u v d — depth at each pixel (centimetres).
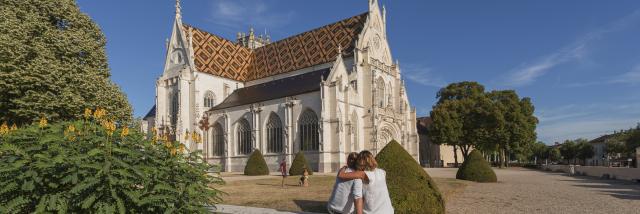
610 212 1752
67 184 934
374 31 7500
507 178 4338
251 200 2155
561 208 1870
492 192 2603
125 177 927
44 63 3069
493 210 1802
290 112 6306
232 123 7038
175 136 7125
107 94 3475
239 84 8362
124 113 3616
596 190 2794
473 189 2819
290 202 2048
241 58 8819
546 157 16875
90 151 916
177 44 7956
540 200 2170
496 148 7981
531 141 8069
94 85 3359
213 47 8319
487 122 7744
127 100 3772
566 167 6047
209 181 1123
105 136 1003
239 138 6962
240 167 6838
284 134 6312
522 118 7688
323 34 7956
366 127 6644
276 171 6362
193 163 1091
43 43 3219
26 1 3388
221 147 7206
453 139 7831
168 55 8050
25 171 911
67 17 3603
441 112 7950
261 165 5359
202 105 7569
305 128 6203
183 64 7769
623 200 2181
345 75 6544
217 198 1187
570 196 2380
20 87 2945
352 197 776
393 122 7144
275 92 7044
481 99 7975
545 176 4803
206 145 7306
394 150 1678
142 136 1069
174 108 7819
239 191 2728
